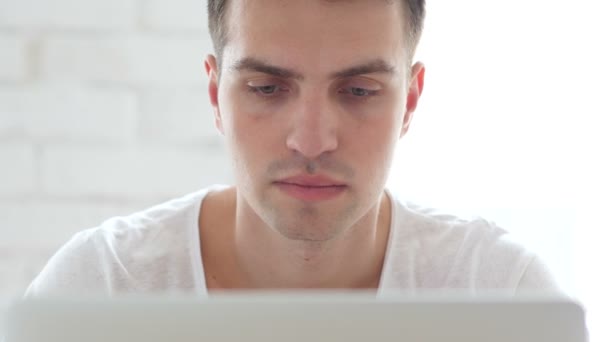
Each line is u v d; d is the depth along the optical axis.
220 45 1.05
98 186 1.80
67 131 1.79
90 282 1.18
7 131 1.79
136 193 1.80
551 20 1.89
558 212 1.93
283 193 0.97
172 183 1.80
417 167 1.92
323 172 0.96
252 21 0.95
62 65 1.79
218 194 1.23
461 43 1.90
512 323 0.62
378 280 1.20
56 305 0.62
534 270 1.20
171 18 1.79
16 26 1.78
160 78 1.79
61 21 1.78
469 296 0.62
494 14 1.89
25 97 1.78
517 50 1.90
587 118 1.90
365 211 1.01
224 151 1.81
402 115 1.03
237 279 1.18
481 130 1.91
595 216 1.94
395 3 0.98
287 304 0.61
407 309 0.62
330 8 0.93
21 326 0.62
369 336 0.61
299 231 0.98
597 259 1.93
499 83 1.91
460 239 1.23
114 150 1.80
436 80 1.91
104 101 1.79
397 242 1.21
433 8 1.89
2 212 1.79
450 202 1.92
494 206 1.92
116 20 1.79
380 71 0.96
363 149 0.97
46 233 1.80
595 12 1.88
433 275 1.21
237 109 0.99
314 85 0.94
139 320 0.62
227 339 0.61
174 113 1.80
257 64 0.95
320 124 0.94
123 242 1.21
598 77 1.89
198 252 1.18
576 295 1.92
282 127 0.96
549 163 1.91
